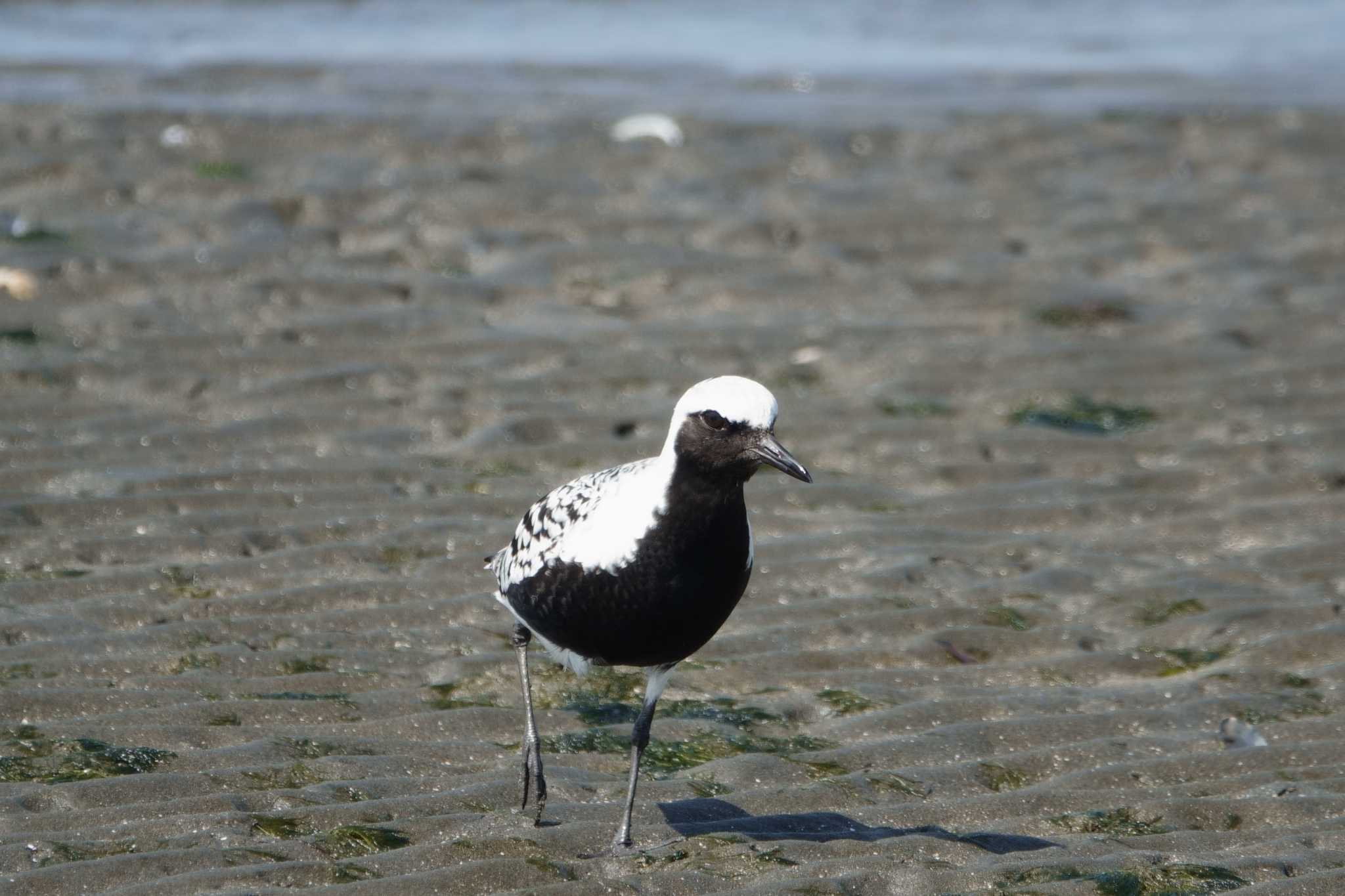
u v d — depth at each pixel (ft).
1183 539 41.93
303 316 53.93
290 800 27.68
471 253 61.67
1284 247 65.62
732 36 110.73
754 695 33.30
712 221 66.64
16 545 37.52
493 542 39.55
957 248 64.85
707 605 26.86
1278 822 28.25
